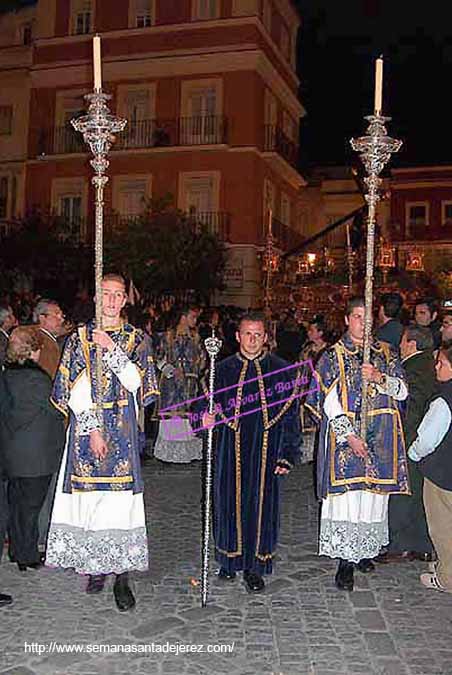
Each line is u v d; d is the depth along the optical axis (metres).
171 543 6.62
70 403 4.96
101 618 4.96
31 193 27.75
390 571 5.89
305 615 5.04
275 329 14.34
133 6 26.91
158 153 26.02
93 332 4.98
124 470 4.98
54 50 27.64
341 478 5.30
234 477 5.43
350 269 16.38
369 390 5.35
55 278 24.19
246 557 5.43
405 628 4.85
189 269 22.03
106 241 22.22
